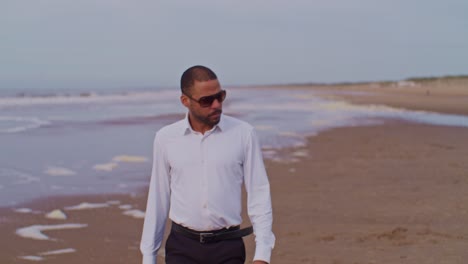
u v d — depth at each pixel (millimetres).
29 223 6637
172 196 2998
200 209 2893
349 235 6117
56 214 7051
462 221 6602
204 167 2881
